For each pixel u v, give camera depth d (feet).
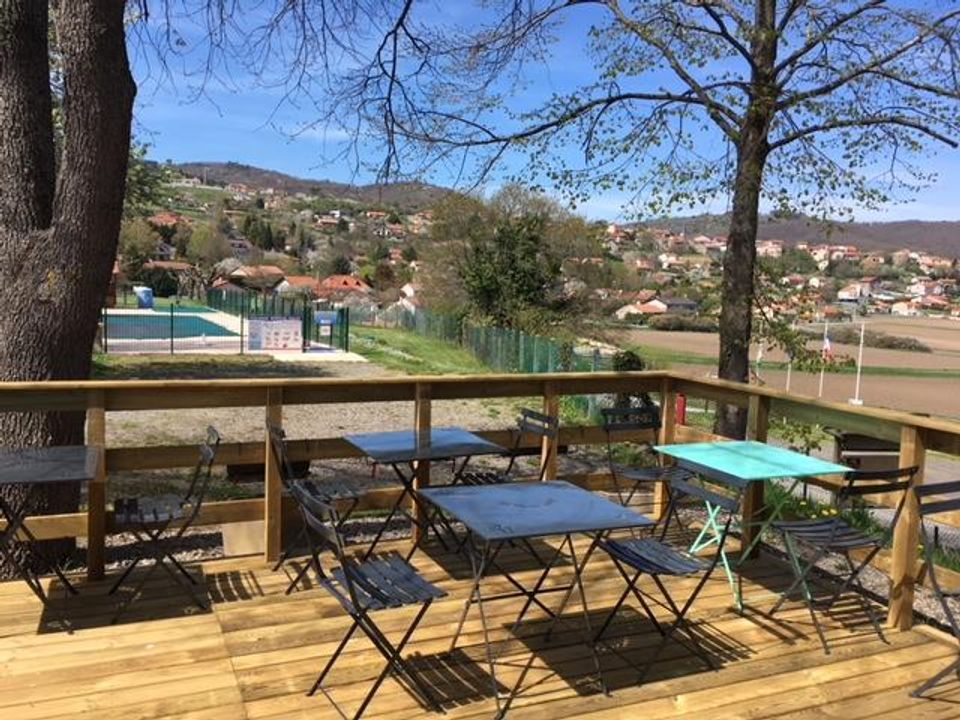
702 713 9.76
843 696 10.36
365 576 10.01
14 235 14.52
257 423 39.93
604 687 10.22
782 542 17.65
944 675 10.52
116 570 14.66
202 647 11.00
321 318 94.63
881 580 15.57
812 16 26.05
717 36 27.22
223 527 17.13
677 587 14.20
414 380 15.87
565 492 11.89
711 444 15.06
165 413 41.96
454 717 9.43
